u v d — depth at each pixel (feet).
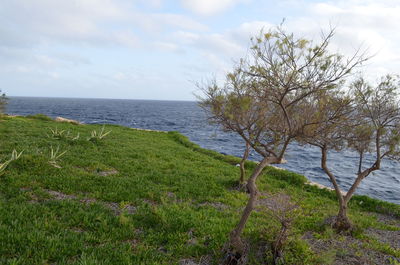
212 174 52.90
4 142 54.19
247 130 20.24
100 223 25.77
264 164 21.39
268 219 33.06
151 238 24.36
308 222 33.37
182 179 45.70
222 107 19.80
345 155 111.04
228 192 43.11
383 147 32.32
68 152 53.06
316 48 16.52
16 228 22.21
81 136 75.72
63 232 23.11
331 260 21.89
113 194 34.22
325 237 29.63
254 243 21.81
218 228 26.96
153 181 43.39
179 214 29.91
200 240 24.71
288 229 23.12
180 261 21.57
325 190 53.26
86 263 18.62
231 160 73.10
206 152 82.64
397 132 28.19
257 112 19.61
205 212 32.14
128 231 24.85
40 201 29.73
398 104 27.78
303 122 19.95
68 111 384.88
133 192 35.99
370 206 47.37
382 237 32.63
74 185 35.55
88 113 354.54
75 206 29.07
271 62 17.46
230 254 20.99
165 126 212.43
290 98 20.92
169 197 36.96
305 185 55.62
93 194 33.40
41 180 35.76
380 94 27.84
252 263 20.21
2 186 31.78
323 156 31.17
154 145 77.92
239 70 19.10
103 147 63.16
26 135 65.41
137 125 216.13
